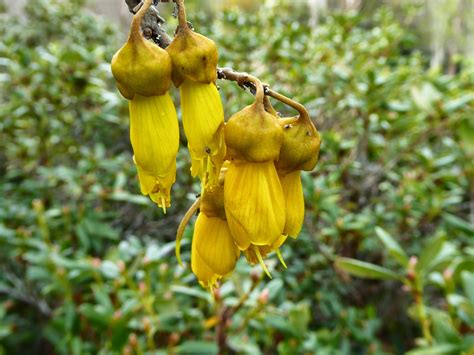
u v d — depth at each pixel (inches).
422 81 17.0
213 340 10.5
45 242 12.0
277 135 4.3
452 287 10.3
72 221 13.1
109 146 16.9
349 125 16.9
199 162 4.4
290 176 4.7
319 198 12.3
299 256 14.0
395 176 15.1
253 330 11.5
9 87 16.5
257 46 18.5
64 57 15.6
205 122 4.3
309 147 4.5
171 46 4.1
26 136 17.1
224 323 9.1
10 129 16.3
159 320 9.7
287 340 10.9
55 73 16.0
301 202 4.8
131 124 4.3
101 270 9.9
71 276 10.3
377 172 15.4
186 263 10.3
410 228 14.3
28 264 13.1
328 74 16.3
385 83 14.7
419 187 13.7
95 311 9.6
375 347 12.2
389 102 14.9
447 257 10.4
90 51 17.5
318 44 18.9
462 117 15.5
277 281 9.5
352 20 21.2
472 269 10.3
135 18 4.0
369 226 13.1
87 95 16.3
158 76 4.0
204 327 10.3
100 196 12.6
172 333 10.4
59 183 15.5
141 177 4.5
